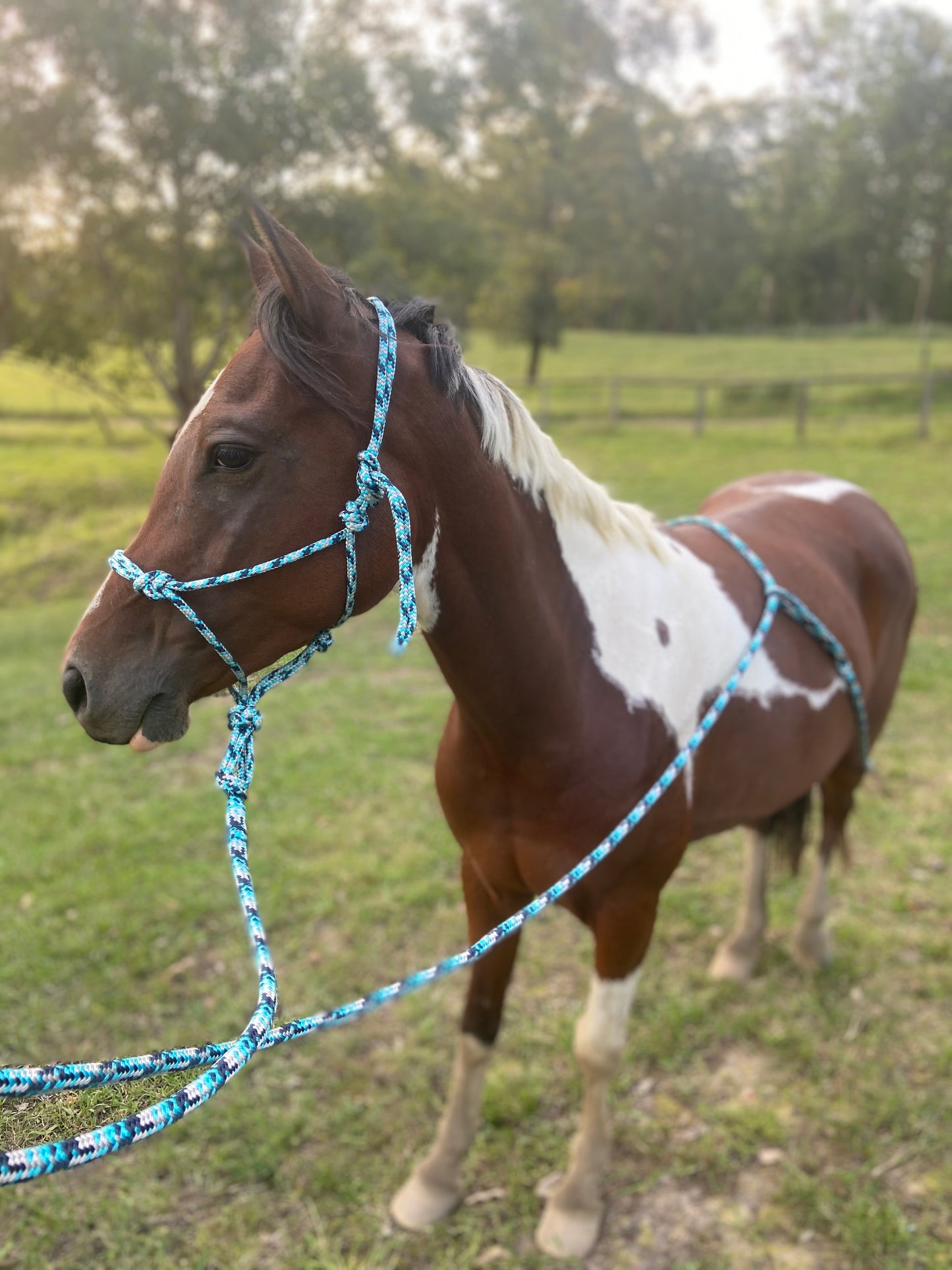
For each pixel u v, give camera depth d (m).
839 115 46.94
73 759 4.10
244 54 9.55
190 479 1.12
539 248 23.41
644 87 33.25
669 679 1.65
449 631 1.39
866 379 13.67
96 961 2.68
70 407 19.06
